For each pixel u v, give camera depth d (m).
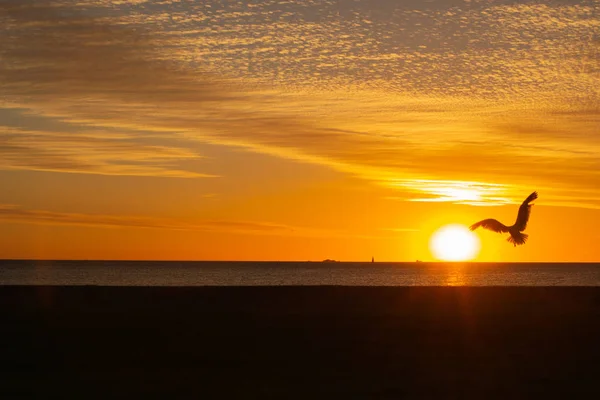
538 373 20.97
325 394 18.12
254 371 20.98
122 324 30.80
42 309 36.62
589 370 21.52
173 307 38.12
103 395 18.02
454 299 43.84
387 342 26.34
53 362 22.30
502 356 23.69
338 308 37.97
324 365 21.92
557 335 28.45
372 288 52.06
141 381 19.62
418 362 22.52
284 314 34.88
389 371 21.05
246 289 49.84
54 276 127.50
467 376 20.42
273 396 17.91
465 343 26.28
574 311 37.75
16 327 29.67
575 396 18.23
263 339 26.88
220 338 27.05
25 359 22.77
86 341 26.27
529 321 32.81
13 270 173.75
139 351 24.28
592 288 54.75
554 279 137.88
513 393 18.45
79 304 39.56
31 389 18.64
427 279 133.50
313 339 26.92
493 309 38.31
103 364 22.05
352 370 21.12
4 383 19.31
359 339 26.98
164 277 129.38
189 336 27.53
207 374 20.56
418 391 18.55
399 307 38.75
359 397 17.83
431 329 29.80
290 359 22.95
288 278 130.38
